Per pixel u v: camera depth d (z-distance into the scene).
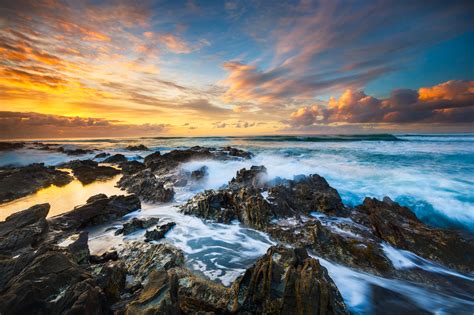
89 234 9.52
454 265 7.65
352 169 19.70
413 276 7.04
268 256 5.70
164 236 9.38
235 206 11.34
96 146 52.09
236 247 8.52
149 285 4.41
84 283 4.60
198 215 11.34
